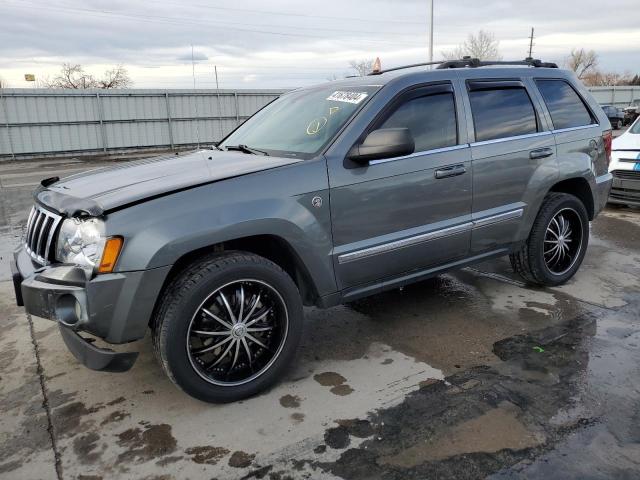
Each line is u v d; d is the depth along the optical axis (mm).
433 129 3703
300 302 3172
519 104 4266
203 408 2992
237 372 3055
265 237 3105
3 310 4527
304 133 3586
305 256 3141
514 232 4258
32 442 2723
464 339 3768
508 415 2824
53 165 19656
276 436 2717
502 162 4023
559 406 2895
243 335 3000
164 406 3023
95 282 2602
